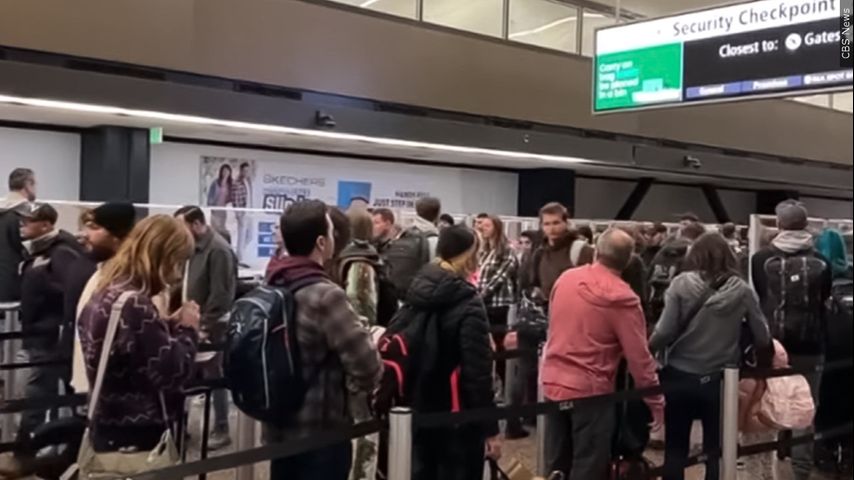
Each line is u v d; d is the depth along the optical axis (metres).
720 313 3.98
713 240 4.07
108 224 3.14
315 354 2.72
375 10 9.30
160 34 7.60
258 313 2.69
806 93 5.25
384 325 4.36
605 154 11.44
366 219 4.25
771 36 5.44
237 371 2.71
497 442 3.44
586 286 3.64
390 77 9.34
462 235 3.27
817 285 4.66
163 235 2.76
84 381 3.48
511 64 10.52
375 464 3.54
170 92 7.43
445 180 12.27
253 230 6.40
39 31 6.87
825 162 15.77
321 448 2.77
